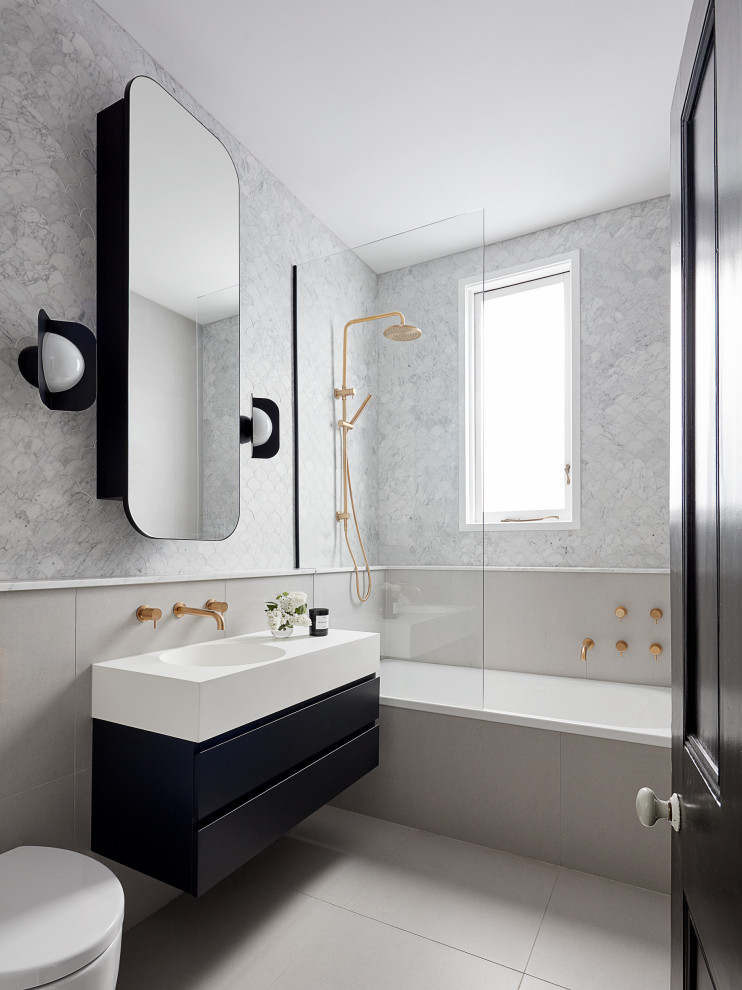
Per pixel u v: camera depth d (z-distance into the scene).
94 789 1.71
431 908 1.96
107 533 1.91
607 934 1.83
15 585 1.54
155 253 1.98
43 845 1.59
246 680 1.69
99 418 1.89
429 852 2.30
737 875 0.58
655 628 2.93
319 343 2.92
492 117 2.45
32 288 1.71
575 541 3.21
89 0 1.91
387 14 1.97
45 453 1.74
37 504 1.71
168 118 2.05
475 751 2.38
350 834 2.44
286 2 1.93
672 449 0.96
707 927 0.71
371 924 1.87
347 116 2.45
